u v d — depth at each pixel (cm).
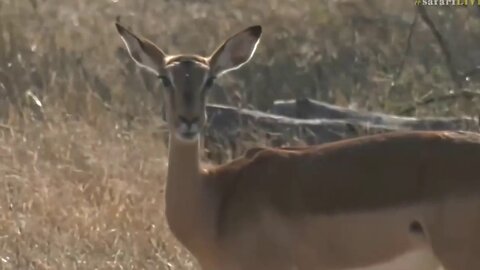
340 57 6450
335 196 3272
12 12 6538
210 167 3469
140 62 3438
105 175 4303
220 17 7231
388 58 6438
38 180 4244
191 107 3300
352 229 3275
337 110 5012
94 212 4031
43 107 5028
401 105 5506
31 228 3934
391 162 3253
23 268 3766
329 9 7219
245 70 6125
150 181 4309
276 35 6788
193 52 6600
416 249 3253
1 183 4225
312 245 3309
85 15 6812
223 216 3341
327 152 3328
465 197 3164
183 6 7506
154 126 5056
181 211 3344
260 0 7438
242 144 4772
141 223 4003
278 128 4834
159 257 3838
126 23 6938
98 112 5066
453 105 5459
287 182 3306
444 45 6081
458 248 3183
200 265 3538
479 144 3209
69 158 4453
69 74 5634
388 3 7238
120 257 3831
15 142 4578
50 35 6244
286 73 6141
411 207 3216
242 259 3331
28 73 5581
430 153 3222
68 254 3822
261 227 3306
